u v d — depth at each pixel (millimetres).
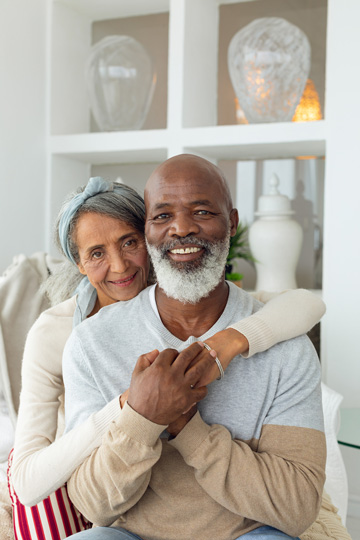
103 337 1164
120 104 2752
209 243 1109
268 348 1132
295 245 2568
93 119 3158
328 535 1306
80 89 3061
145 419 996
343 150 2338
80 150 2814
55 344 1303
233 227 1210
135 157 2939
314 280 2811
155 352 1047
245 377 1116
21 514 1262
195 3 2674
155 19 3045
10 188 2709
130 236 1312
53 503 1245
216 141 2549
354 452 2381
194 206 1102
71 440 1091
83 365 1162
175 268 1116
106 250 1313
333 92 2350
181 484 1099
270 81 2494
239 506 1037
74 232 1327
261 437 1098
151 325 1163
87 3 2916
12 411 1864
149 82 2779
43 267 2100
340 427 1800
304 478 1039
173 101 2615
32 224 2836
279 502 1022
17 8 2697
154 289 1230
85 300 1352
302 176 2828
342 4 2320
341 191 2340
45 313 1356
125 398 1066
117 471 1014
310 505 1042
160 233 1122
